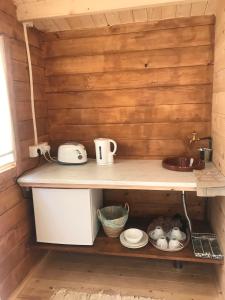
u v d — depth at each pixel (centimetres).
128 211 215
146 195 228
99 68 218
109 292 181
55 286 189
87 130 229
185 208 208
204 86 205
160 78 210
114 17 198
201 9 189
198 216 223
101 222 201
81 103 226
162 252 181
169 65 207
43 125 226
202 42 200
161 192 225
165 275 197
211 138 204
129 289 184
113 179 171
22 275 190
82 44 217
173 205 225
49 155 226
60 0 178
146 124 219
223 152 167
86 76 221
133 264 211
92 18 200
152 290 182
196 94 207
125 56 212
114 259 217
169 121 215
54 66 224
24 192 191
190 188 161
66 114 230
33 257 206
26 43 195
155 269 204
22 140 192
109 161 210
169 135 217
